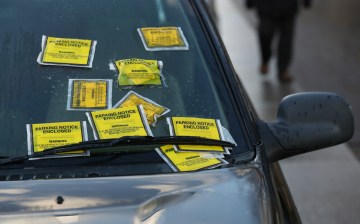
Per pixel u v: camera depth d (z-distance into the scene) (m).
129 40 2.49
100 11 2.59
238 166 2.13
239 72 7.82
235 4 12.11
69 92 2.28
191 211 1.92
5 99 2.25
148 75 2.37
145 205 1.92
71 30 2.49
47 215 1.87
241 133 2.26
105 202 1.92
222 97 2.36
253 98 6.85
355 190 4.78
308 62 8.35
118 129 2.17
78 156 2.09
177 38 2.52
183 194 1.97
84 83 2.31
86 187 1.96
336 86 7.36
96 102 2.26
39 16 2.53
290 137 2.45
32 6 2.57
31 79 2.31
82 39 2.46
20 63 2.35
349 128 2.54
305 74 7.81
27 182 1.98
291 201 2.50
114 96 2.29
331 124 2.49
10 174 2.02
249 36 9.55
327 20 10.75
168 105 2.30
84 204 1.91
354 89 7.26
